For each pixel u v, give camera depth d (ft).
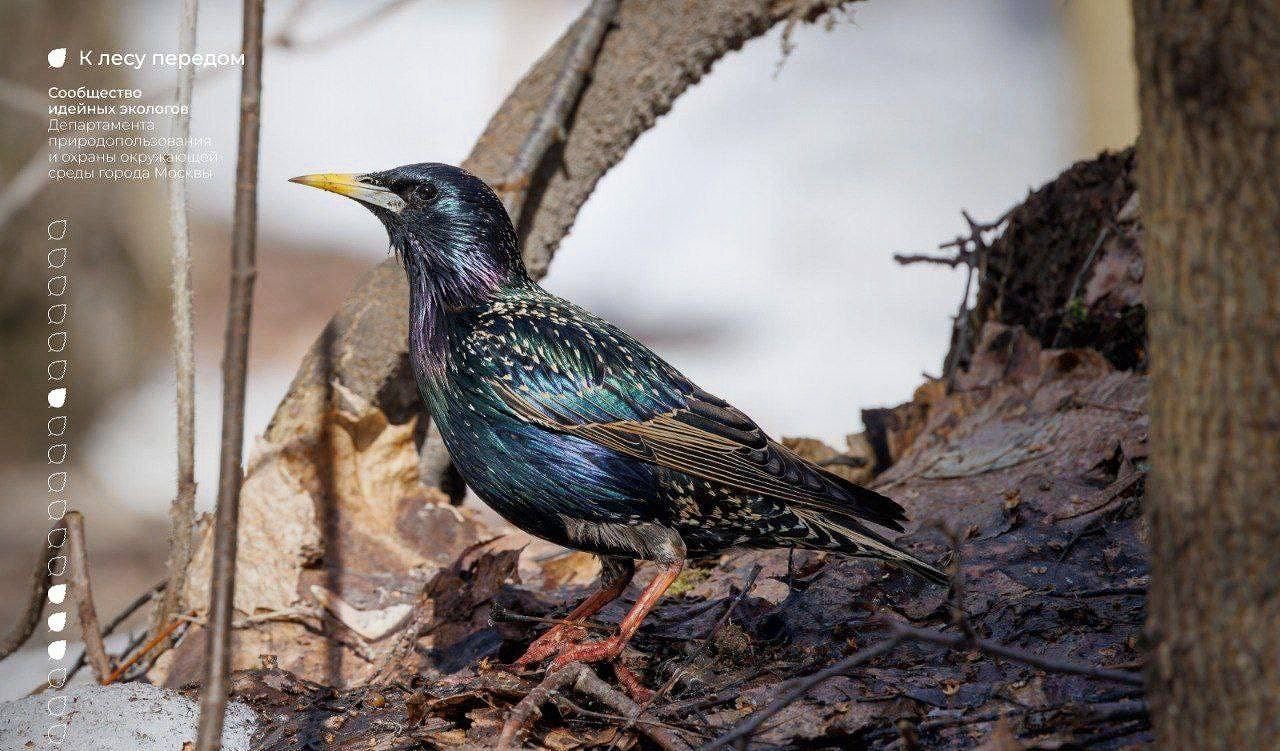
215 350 80.18
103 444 71.51
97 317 72.59
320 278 92.99
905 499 30.76
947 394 34.86
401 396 35.37
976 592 25.57
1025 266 36.58
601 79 37.68
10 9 64.28
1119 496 27.66
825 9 36.70
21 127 63.87
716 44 37.73
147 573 62.54
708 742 20.68
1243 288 14.40
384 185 27.91
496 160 37.52
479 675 24.91
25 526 65.92
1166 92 14.90
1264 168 14.17
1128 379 31.12
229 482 16.51
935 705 21.35
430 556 31.81
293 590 29.40
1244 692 14.60
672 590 29.96
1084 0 101.45
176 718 25.48
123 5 69.36
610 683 24.53
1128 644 22.35
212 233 98.32
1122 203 34.60
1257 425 14.40
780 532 25.66
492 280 27.76
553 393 25.57
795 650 24.57
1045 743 18.72
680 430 25.48
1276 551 14.38
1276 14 13.99
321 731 24.29
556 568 32.35
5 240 69.31
